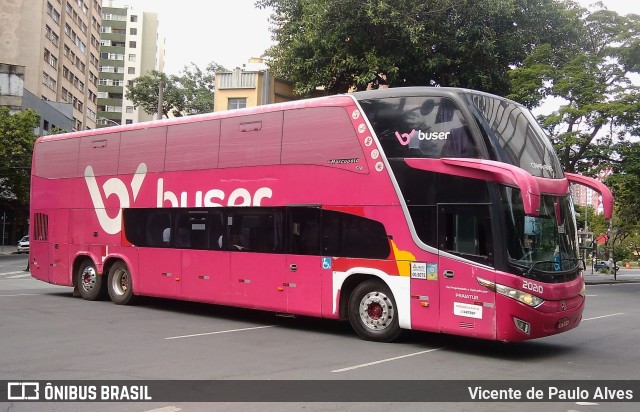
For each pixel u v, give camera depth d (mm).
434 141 9148
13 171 41188
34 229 16609
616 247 60688
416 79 21719
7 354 8297
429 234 9031
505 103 9555
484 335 8383
